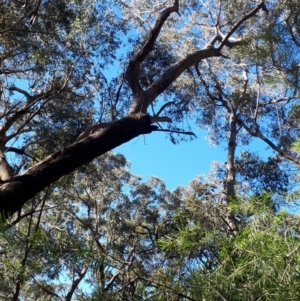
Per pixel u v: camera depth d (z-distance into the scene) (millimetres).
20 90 8742
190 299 2439
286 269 2166
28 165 9469
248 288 2271
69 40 9016
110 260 2539
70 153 5219
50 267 2385
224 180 11781
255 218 2387
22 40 8688
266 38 5508
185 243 2617
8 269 2383
